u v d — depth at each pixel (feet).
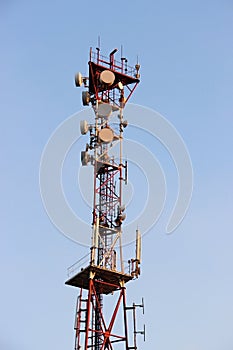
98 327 247.09
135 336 246.68
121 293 252.62
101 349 241.14
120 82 282.56
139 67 287.48
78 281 256.32
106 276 253.65
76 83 280.51
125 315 249.96
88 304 246.68
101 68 282.97
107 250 256.11
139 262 256.73
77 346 244.01
